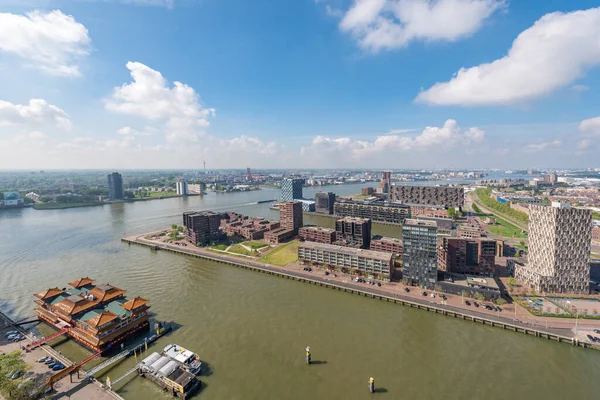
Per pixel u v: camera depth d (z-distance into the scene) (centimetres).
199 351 12781
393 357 12544
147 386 10850
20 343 13050
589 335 13412
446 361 12306
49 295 14850
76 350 12644
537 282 17725
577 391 10725
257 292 18712
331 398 10406
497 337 13912
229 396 10425
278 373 11544
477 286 17475
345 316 15800
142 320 13675
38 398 9850
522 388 10869
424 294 17900
